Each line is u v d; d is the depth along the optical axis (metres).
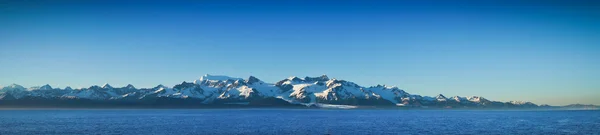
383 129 158.38
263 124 186.38
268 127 166.75
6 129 153.00
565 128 164.25
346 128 163.00
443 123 199.00
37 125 174.62
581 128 164.50
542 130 154.38
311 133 141.38
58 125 175.00
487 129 158.25
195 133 138.75
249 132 143.50
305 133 141.25
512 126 175.88
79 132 142.12
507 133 142.00
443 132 145.62
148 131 145.50
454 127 169.38
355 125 181.88
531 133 142.25
